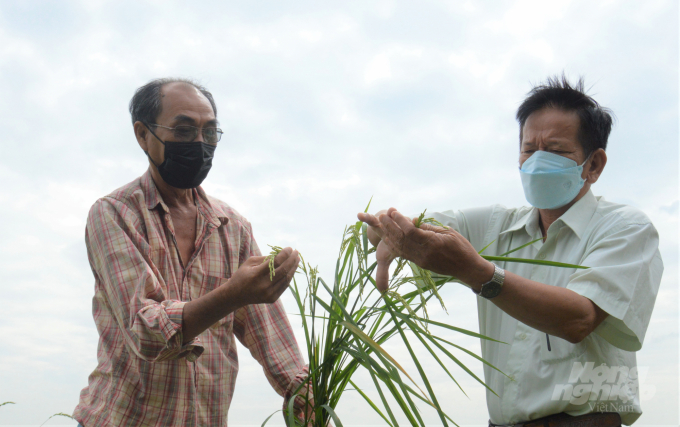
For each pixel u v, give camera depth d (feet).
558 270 6.46
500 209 7.43
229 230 7.67
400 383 4.67
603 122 6.52
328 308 5.33
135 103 7.15
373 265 5.73
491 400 6.45
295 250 5.54
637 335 5.58
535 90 6.85
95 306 6.94
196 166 6.90
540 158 6.40
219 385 6.94
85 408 6.49
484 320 6.91
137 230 6.66
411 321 5.02
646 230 6.03
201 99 7.06
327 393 5.88
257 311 7.44
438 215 7.36
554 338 6.00
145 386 6.43
